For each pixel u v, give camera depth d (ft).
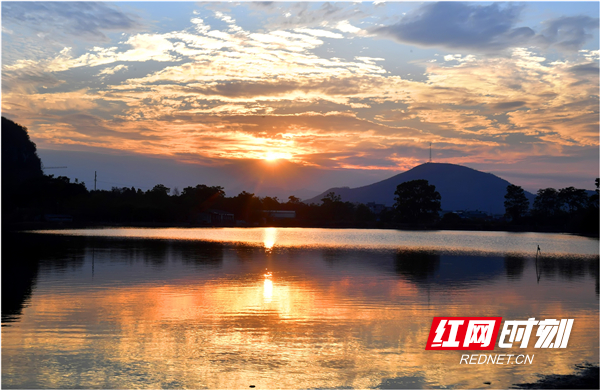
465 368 46.96
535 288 91.91
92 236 237.86
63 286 87.25
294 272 111.96
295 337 55.88
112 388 41.27
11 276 98.89
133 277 99.25
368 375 44.78
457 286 93.30
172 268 114.93
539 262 147.33
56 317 63.72
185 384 42.19
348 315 66.90
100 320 62.39
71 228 333.21
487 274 113.91
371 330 59.21
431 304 74.95
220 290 85.25
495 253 183.01
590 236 367.04
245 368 46.01
